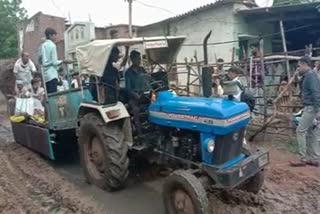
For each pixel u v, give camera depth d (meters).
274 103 8.81
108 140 5.96
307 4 12.02
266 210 5.42
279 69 10.27
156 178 6.80
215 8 14.93
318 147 7.53
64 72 8.24
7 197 5.99
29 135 8.31
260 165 5.18
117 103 6.14
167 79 6.58
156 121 5.77
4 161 7.87
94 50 5.92
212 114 4.92
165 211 5.13
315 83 7.02
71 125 7.21
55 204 5.86
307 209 5.49
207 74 5.74
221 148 4.97
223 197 5.68
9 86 16.34
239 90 7.96
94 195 6.16
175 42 6.64
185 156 5.47
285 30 13.37
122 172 6.00
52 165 7.80
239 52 14.50
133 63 6.27
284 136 8.91
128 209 5.67
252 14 14.12
